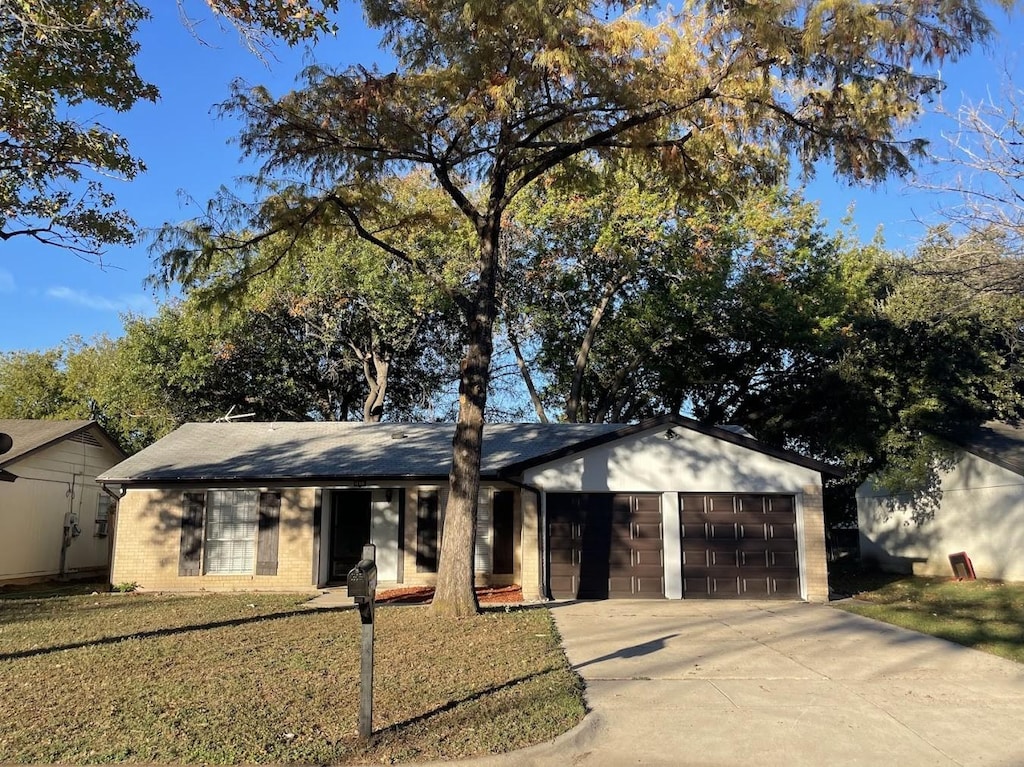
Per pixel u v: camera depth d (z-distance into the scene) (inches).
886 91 434.6
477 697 289.9
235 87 504.4
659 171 586.2
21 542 823.7
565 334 1224.2
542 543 621.0
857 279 1047.0
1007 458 717.3
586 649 399.5
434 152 539.5
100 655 365.7
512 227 1032.2
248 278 561.3
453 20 478.0
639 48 467.8
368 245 997.8
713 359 1149.1
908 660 375.9
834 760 241.6
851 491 1087.0
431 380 1294.3
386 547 766.5
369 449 802.8
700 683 329.7
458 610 483.2
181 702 282.0
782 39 414.6
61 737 244.1
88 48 452.1
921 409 821.2
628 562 622.2
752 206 1010.1
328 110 506.9
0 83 423.2
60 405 1574.8
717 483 629.0
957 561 770.2
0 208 468.1
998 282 504.7
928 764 237.9
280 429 892.6
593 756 243.6
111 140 486.9
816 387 932.0
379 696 289.9
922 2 397.4
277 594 654.5
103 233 502.9
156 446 831.1
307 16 400.2
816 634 446.3
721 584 617.0
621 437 632.4
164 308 1112.2
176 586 724.7
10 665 347.6
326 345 1144.2
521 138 532.1
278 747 235.3
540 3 416.8
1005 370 830.5
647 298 1081.4
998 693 315.9
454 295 523.8
